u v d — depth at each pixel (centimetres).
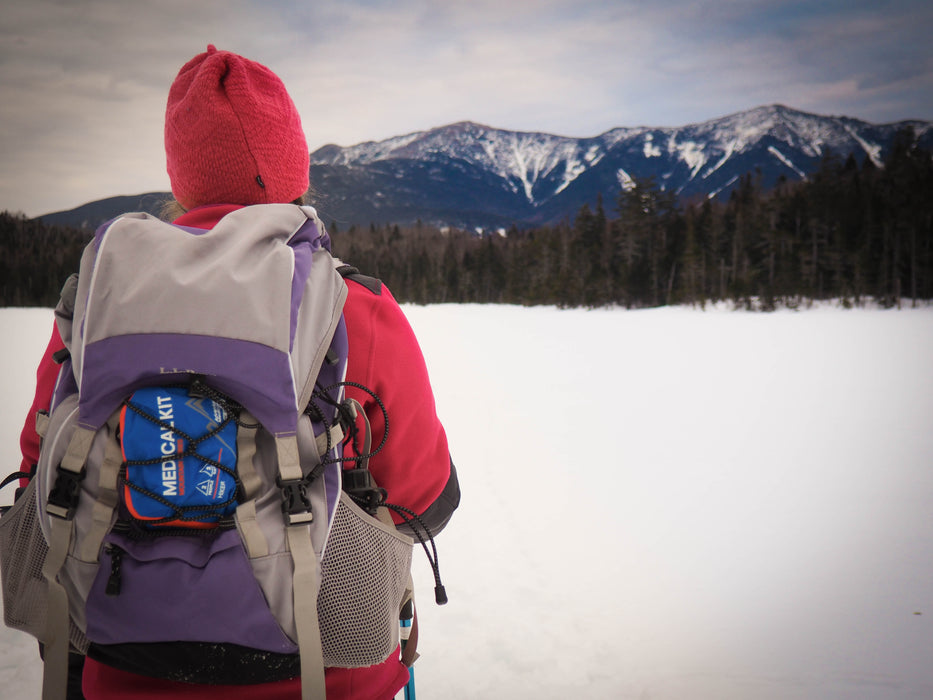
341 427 76
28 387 874
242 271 71
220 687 73
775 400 839
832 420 714
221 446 68
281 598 68
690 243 6494
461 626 269
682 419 715
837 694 220
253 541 67
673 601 292
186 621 67
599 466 523
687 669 235
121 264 70
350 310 83
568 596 297
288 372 69
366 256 9669
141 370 67
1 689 215
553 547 356
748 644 252
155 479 67
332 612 71
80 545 68
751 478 491
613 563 335
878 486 471
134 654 70
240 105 86
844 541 366
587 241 7725
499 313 4206
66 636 69
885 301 5284
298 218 80
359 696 80
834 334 2145
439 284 9200
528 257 8200
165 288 68
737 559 341
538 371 1123
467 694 222
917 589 302
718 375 1084
